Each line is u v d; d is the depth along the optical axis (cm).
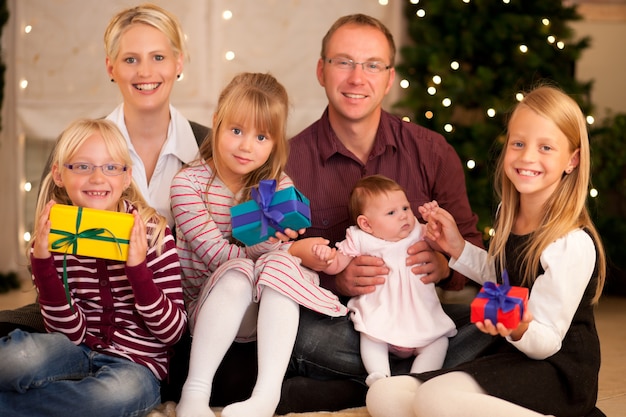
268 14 406
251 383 200
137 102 229
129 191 203
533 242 184
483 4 355
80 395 171
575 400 178
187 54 243
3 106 417
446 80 348
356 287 212
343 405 198
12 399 171
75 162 189
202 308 191
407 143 242
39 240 177
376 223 214
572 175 187
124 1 406
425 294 210
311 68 407
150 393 181
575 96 354
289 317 190
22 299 372
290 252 211
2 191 419
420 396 167
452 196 243
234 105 206
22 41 414
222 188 218
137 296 182
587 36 382
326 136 240
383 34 236
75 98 412
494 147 347
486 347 202
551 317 175
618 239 375
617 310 348
